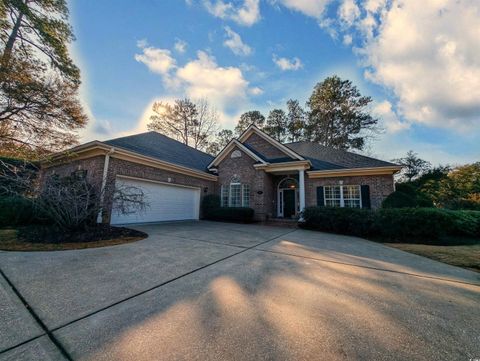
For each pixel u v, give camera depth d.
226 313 2.47
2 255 4.44
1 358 1.68
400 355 1.85
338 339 2.04
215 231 8.69
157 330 2.11
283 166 12.74
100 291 2.97
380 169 11.49
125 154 9.13
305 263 4.61
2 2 10.08
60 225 6.64
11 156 10.40
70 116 11.81
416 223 7.70
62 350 1.80
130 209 9.42
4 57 9.84
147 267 4.03
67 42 12.23
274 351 1.85
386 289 3.31
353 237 8.51
